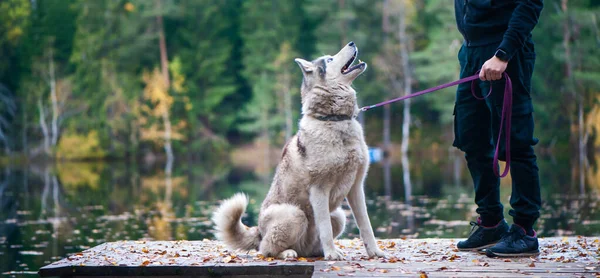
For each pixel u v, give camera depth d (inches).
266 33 1743.4
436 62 1534.2
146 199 599.8
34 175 997.8
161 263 171.8
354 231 379.6
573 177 739.4
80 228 417.7
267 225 181.3
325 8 1668.3
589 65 1331.2
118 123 1502.2
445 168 1011.9
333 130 174.1
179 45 1797.5
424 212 468.4
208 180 844.6
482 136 185.9
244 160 1514.5
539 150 1395.2
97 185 781.3
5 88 1568.7
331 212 189.5
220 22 1815.9
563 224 387.5
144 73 1627.7
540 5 168.9
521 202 176.1
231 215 186.5
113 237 377.7
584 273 150.6
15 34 1608.0
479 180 187.9
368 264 165.8
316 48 1688.0
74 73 1657.2
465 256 179.6
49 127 1523.1
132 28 1676.9
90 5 1648.6
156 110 1545.3
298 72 1716.3
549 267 158.1
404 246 203.9
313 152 174.2
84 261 177.6
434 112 1672.0
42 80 1544.0
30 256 323.3
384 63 1621.6
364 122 1662.2
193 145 1598.2
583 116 1352.1
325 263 167.0
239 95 1839.3
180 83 1622.8
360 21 1663.4
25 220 462.9
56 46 1694.1
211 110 1765.5
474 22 178.2
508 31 165.8
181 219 455.5
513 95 173.3
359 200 182.1
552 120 1387.8
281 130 1699.1
